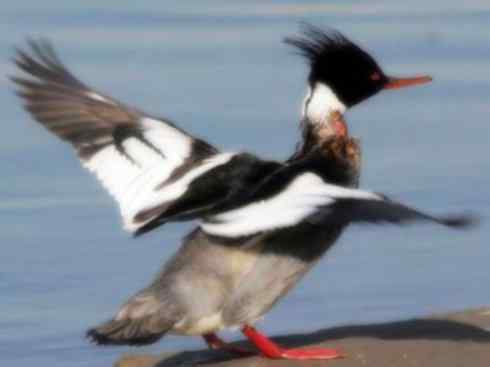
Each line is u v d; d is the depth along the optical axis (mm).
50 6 24719
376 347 11969
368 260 15133
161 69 21234
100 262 14836
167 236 15695
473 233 15781
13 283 14258
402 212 10180
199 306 11383
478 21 24094
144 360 12305
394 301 13930
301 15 24500
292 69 21328
